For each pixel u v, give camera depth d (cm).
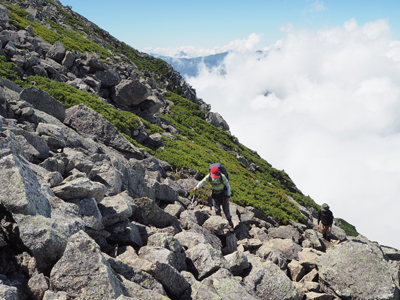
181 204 1421
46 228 515
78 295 473
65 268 491
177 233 1014
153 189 1207
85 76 3406
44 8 8562
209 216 1350
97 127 1686
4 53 2567
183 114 6275
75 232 574
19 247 524
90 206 703
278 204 2547
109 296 471
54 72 2891
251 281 883
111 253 715
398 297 975
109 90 3534
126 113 2733
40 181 674
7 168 571
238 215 1617
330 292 1038
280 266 1139
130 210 829
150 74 8931
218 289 708
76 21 9606
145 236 852
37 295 474
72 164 935
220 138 5847
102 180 967
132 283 571
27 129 1096
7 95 1330
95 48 6291
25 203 523
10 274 490
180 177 2116
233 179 3067
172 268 673
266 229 1762
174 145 3055
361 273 1016
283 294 857
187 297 680
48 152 996
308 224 2495
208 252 823
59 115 1559
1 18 3509
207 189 1755
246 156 5800
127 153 1723
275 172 5453
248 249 1266
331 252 1123
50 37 4438
